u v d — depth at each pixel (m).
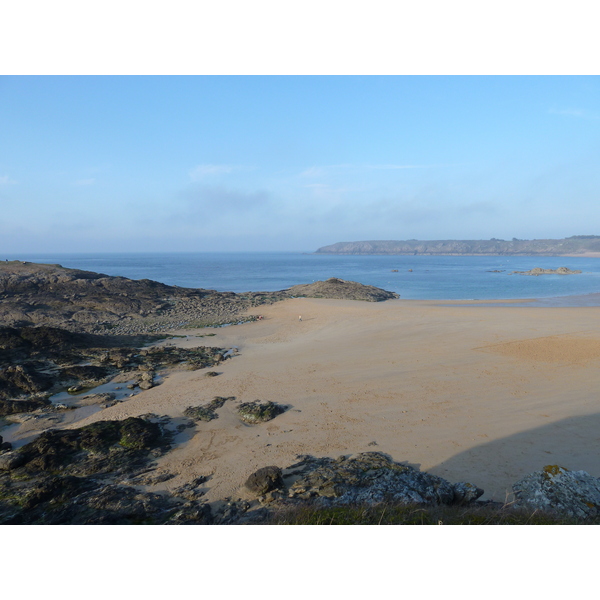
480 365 19.34
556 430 12.82
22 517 8.33
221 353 22.88
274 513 7.79
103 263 192.38
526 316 31.36
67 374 18.52
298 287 53.47
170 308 37.53
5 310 32.31
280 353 22.73
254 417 14.07
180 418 14.27
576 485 7.67
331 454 11.55
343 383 17.36
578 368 18.62
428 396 15.80
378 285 75.25
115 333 29.17
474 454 11.41
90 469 10.80
